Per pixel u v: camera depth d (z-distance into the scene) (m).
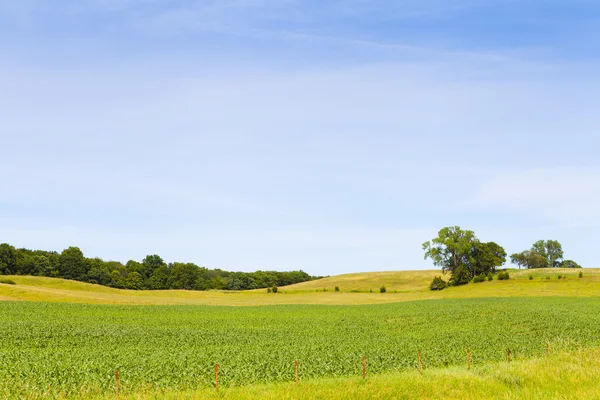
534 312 64.75
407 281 163.62
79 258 169.00
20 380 23.89
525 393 17.03
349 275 180.62
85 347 38.03
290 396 17.09
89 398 20.66
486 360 30.45
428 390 17.77
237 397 17.55
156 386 22.91
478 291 114.12
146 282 179.88
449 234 135.88
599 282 112.12
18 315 62.41
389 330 51.91
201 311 75.25
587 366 21.47
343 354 32.97
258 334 47.88
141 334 46.31
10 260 155.25
